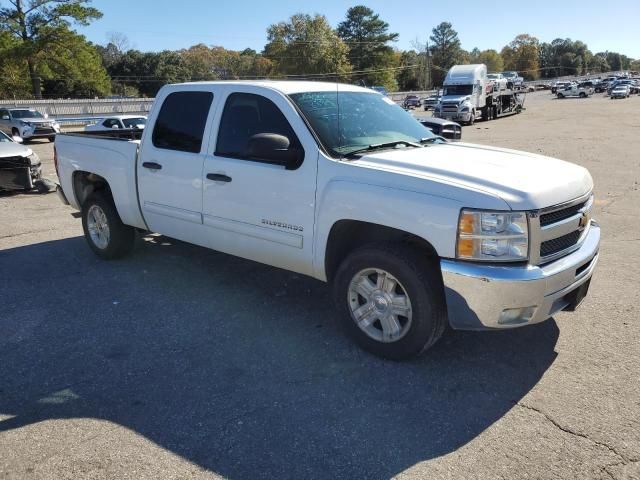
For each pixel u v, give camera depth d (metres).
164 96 5.06
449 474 2.62
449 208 3.21
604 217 7.68
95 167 5.72
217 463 2.72
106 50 109.50
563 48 176.25
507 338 4.00
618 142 18.38
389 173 3.51
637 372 3.48
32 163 10.76
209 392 3.37
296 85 4.47
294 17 93.25
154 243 6.60
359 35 111.56
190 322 4.38
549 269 3.25
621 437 2.86
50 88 77.75
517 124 31.97
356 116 4.37
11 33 52.09
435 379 3.47
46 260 6.08
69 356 3.85
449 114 33.34
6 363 3.76
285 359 3.76
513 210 3.12
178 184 4.84
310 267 4.02
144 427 3.02
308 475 2.63
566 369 3.55
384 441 2.88
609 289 4.89
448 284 3.25
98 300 4.87
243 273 5.51
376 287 3.66
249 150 3.86
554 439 2.86
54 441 2.90
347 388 3.38
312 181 3.86
